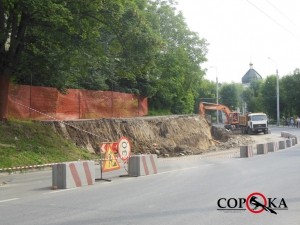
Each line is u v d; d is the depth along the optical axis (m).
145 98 41.97
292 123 82.44
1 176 17.77
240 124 60.84
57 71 25.42
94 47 23.83
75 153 24.16
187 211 9.35
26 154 21.08
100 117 32.81
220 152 33.94
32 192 12.93
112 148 16.38
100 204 10.42
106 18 22.22
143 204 10.27
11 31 22.17
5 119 23.14
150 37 23.20
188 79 51.31
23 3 19.23
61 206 10.27
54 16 19.64
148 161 17.12
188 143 38.03
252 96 114.06
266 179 14.31
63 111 28.92
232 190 12.09
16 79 26.50
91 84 36.78
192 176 15.92
